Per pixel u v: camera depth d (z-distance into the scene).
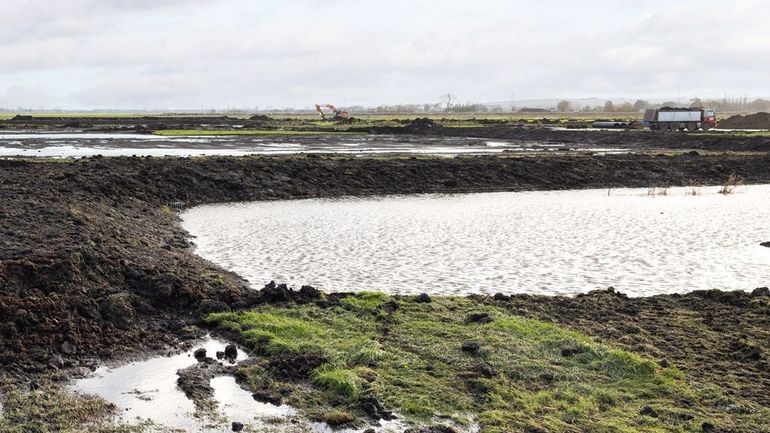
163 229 23.41
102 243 16.75
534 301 14.80
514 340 11.80
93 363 10.95
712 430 8.85
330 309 13.52
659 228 26.11
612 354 11.03
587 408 9.51
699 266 19.67
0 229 16.86
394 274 17.95
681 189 40.19
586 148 63.38
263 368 10.76
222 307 13.57
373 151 53.09
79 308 12.17
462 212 29.83
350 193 35.47
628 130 80.81
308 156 41.97
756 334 12.54
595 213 29.94
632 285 17.34
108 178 29.61
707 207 32.19
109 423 8.91
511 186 39.19
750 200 35.03
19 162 32.66
